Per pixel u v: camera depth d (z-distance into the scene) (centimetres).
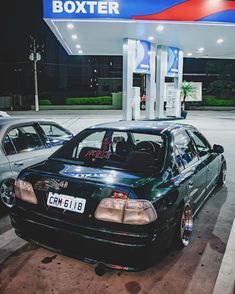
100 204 282
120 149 418
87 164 346
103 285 300
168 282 305
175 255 354
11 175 467
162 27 1348
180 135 407
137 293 289
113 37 1587
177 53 2011
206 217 464
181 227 355
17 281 306
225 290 295
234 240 391
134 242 271
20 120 522
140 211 274
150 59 1798
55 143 565
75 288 296
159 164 337
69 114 2931
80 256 293
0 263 337
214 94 4041
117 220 275
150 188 294
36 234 315
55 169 329
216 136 1316
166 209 301
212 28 1364
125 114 1714
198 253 359
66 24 1284
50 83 5366
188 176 370
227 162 828
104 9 1184
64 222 294
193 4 1219
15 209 332
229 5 1227
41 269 326
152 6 1204
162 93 1922
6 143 479
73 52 2112
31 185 320
